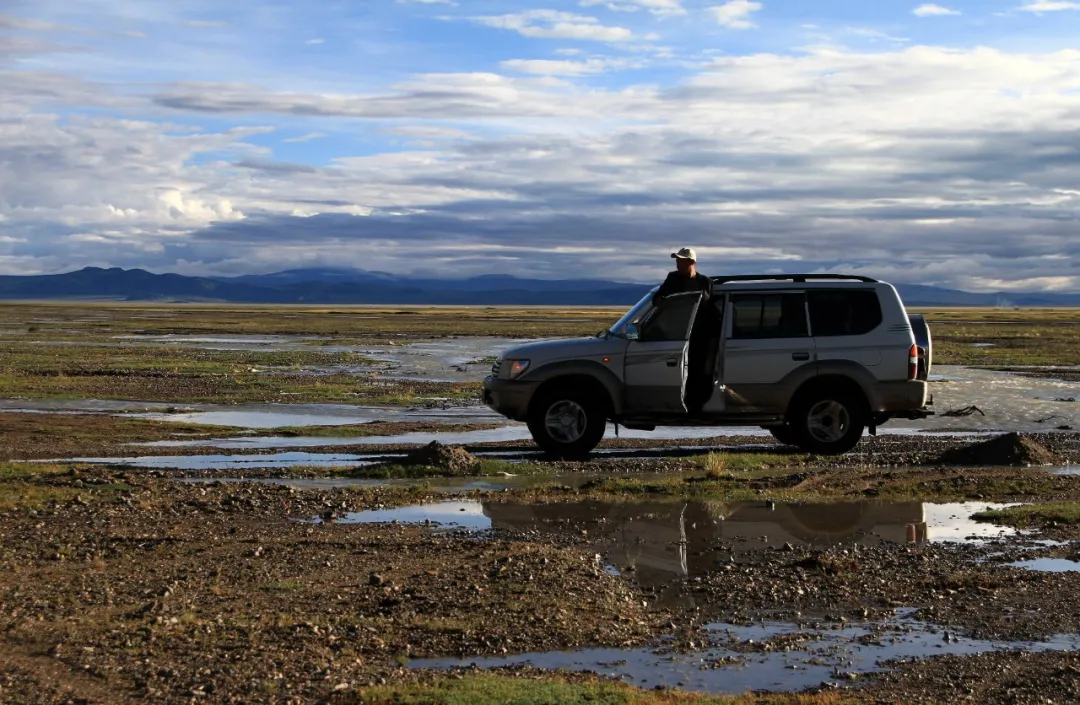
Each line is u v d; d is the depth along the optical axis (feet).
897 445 55.93
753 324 51.65
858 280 52.47
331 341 202.08
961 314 558.15
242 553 30.63
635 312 52.31
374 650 22.09
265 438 59.98
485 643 22.57
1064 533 34.06
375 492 40.98
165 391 90.02
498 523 35.65
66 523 34.65
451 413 75.51
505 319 395.75
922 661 21.65
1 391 86.84
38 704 18.62
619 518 36.63
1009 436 50.49
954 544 32.58
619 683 20.15
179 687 19.52
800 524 35.70
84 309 624.59
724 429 65.57
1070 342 194.90
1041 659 21.66
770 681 20.53
